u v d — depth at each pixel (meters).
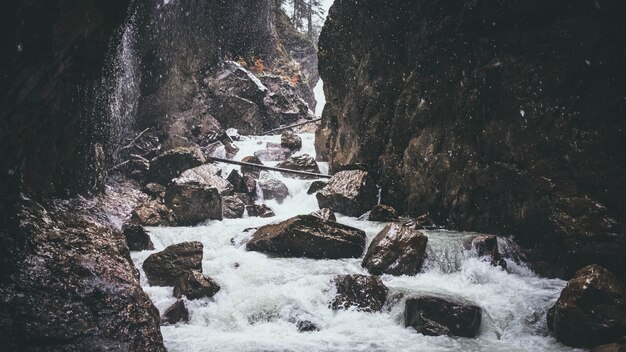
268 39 30.31
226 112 22.97
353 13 15.09
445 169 12.23
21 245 6.23
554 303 8.02
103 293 6.23
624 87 8.72
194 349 6.80
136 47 17.62
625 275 8.67
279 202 16.14
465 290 8.88
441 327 7.49
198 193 12.78
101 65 7.19
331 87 16.97
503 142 10.62
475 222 11.49
